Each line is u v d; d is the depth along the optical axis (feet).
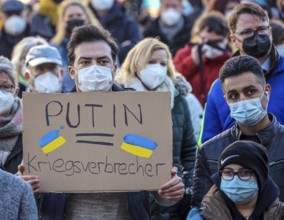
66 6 58.08
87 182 33.14
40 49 45.85
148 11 74.08
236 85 34.19
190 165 43.11
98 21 63.31
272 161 34.32
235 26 39.45
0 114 37.63
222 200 32.55
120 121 33.40
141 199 33.99
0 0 69.21
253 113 34.17
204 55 52.65
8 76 37.40
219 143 34.99
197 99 51.85
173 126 42.96
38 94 33.53
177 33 65.26
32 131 33.40
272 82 38.81
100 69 33.94
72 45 34.45
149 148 33.24
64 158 33.27
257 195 32.32
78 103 33.50
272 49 39.22
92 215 33.58
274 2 67.56
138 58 42.42
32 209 30.04
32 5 72.54
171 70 43.24
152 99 33.42
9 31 64.75
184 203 41.75
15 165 37.60
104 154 33.24
